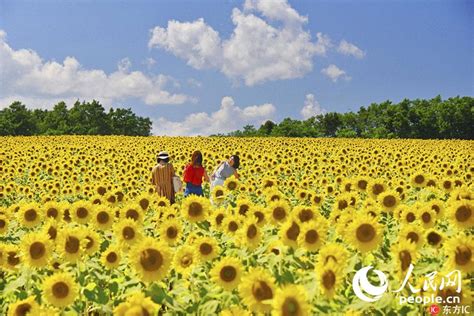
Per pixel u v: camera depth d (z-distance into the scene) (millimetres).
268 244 6824
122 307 4934
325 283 5129
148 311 4879
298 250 6328
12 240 9492
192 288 6207
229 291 5750
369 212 9391
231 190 14766
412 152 33844
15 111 165500
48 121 182000
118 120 198000
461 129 157375
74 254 6719
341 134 158750
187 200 9039
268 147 43406
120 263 7176
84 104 193375
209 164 28578
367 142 55812
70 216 10445
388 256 6883
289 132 144125
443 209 9328
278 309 4504
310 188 17859
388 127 162125
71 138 60906
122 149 39750
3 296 6320
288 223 6566
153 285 5844
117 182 22047
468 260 5648
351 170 24234
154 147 40938
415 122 159875
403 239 6434
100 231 9609
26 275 6473
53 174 24906
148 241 6055
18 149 38500
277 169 22734
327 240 7949
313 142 52969
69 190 18875
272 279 5027
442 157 29234
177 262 6848
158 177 15648
